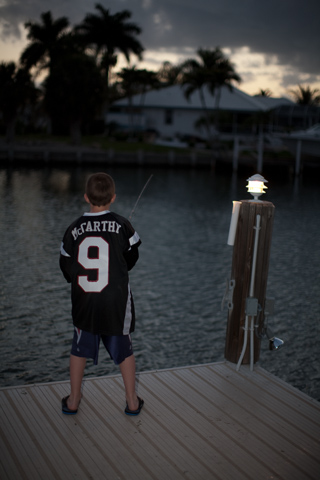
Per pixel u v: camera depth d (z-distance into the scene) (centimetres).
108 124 5547
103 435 318
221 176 4206
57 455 296
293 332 980
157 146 4997
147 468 287
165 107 5550
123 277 310
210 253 1606
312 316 1066
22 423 329
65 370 793
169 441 314
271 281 1316
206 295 1179
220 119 5384
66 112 4669
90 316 308
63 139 5162
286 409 361
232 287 417
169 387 389
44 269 1341
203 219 2256
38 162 4325
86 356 321
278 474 286
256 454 304
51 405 353
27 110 6194
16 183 3278
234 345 429
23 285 1198
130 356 330
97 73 4641
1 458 291
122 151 4638
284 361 862
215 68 4641
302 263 1513
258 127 5138
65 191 3000
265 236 405
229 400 371
